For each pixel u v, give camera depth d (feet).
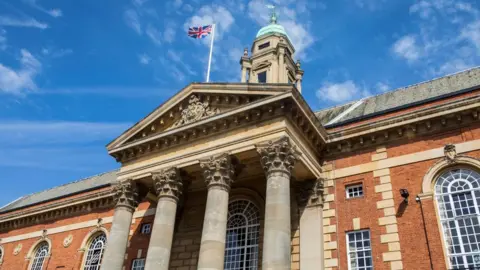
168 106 73.31
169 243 63.10
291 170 58.13
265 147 58.08
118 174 74.49
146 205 91.04
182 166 66.69
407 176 59.98
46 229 110.32
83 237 100.27
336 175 66.33
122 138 75.97
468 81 72.13
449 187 57.11
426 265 53.01
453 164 57.31
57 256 102.37
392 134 64.03
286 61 112.78
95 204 103.14
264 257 50.96
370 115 67.51
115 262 66.18
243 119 63.00
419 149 60.75
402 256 55.21
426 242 54.29
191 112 70.03
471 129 57.82
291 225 65.41
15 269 109.29
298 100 60.08
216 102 68.90
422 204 56.70
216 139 64.95
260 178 73.36
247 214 72.43
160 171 68.18
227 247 71.15
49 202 115.03
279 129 58.49
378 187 61.62
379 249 57.36
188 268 72.49
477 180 55.52
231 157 62.69
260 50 113.91
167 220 64.28
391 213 58.70
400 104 76.07
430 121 60.75
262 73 109.60
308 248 61.77
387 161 62.64
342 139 66.95
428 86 78.84
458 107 58.34
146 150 72.90
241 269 67.72
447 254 53.21
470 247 52.70
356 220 61.21
